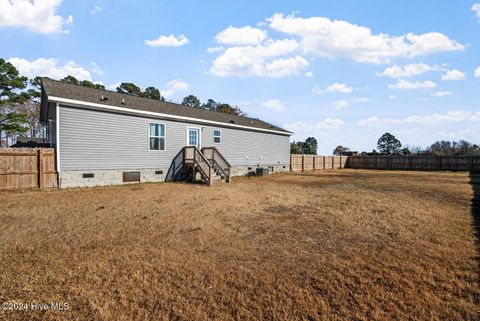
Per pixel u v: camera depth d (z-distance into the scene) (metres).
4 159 9.51
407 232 5.35
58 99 10.15
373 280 3.38
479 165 25.80
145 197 8.87
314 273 3.57
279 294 3.08
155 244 4.56
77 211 6.79
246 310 2.80
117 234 5.05
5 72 20.77
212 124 16.61
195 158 13.70
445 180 16.80
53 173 10.41
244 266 3.76
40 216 6.25
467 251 4.32
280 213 6.95
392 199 9.21
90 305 2.83
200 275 3.49
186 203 8.01
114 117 11.98
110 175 11.87
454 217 6.58
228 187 11.96
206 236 5.02
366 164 32.41
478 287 3.22
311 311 2.78
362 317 2.68
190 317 2.68
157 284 3.26
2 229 5.23
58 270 3.56
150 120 13.32
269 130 21.61
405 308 2.82
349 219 6.36
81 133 10.96
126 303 2.88
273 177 18.42
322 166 29.86
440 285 3.27
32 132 31.81
